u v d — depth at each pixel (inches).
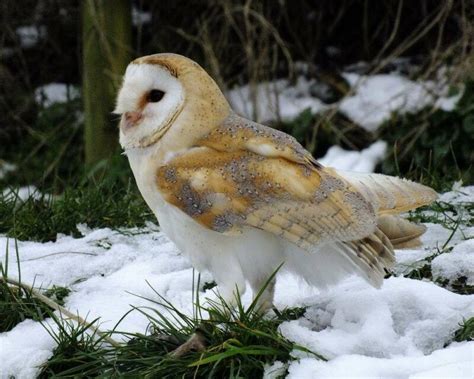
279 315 208.4
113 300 229.9
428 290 209.9
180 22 455.5
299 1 453.4
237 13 435.8
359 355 185.6
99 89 411.8
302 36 454.9
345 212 198.1
